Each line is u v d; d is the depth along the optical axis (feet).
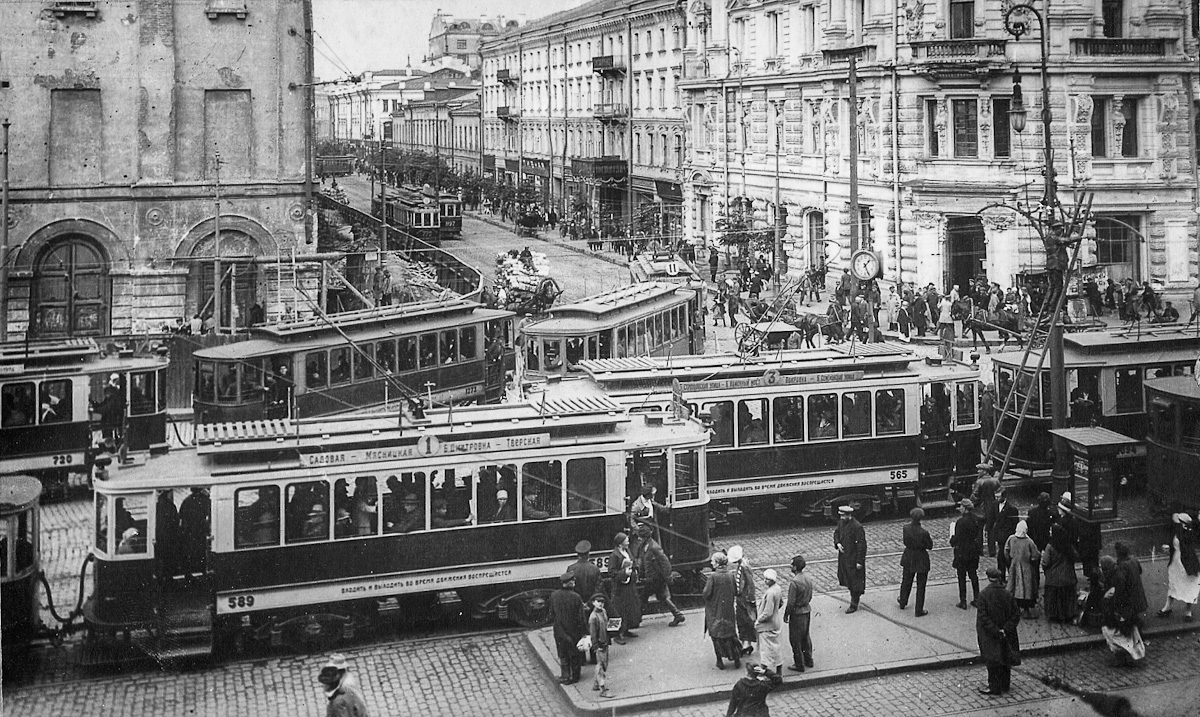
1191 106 157.79
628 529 65.26
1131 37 158.81
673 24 238.68
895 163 170.60
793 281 183.21
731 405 81.51
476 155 226.38
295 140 135.54
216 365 96.27
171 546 59.67
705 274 206.18
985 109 162.71
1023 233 159.74
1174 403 76.54
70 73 127.85
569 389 83.15
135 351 101.86
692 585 68.18
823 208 194.90
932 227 167.02
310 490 61.46
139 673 58.49
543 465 64.75
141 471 59.93
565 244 225.35
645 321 122.01
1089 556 68.49
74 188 128.67
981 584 70.33
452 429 63.93
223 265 134.41
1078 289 138.82
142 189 130.72
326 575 61.31
